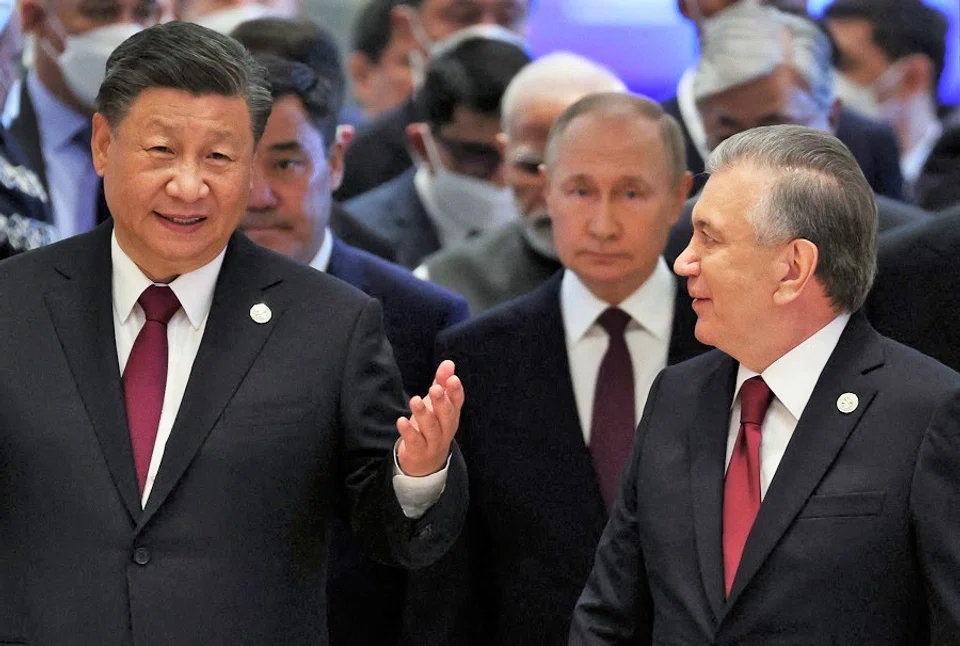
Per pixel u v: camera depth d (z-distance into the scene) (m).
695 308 10.23
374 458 10.15
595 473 12.60
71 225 16.77
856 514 9.59
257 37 13.84
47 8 16.48
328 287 10.53
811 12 22.73
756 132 10.21
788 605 9.63
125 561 9.76
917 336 12.41
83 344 10.08
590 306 12.99
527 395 12.81
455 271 15.55
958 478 9.51
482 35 17.77
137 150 9.80
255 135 10.11
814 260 9.88
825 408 9.93
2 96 13.98
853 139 18.22
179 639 9.70
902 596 9.54
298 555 10.08
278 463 9.99
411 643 12.55
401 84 21.70
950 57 23.91
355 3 23.95
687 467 10.26
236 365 10.11
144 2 16.77
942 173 18.25
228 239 10.41
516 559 12.59
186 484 9.87
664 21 23.28
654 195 12.76
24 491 9.84
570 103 15.12
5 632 9.83
